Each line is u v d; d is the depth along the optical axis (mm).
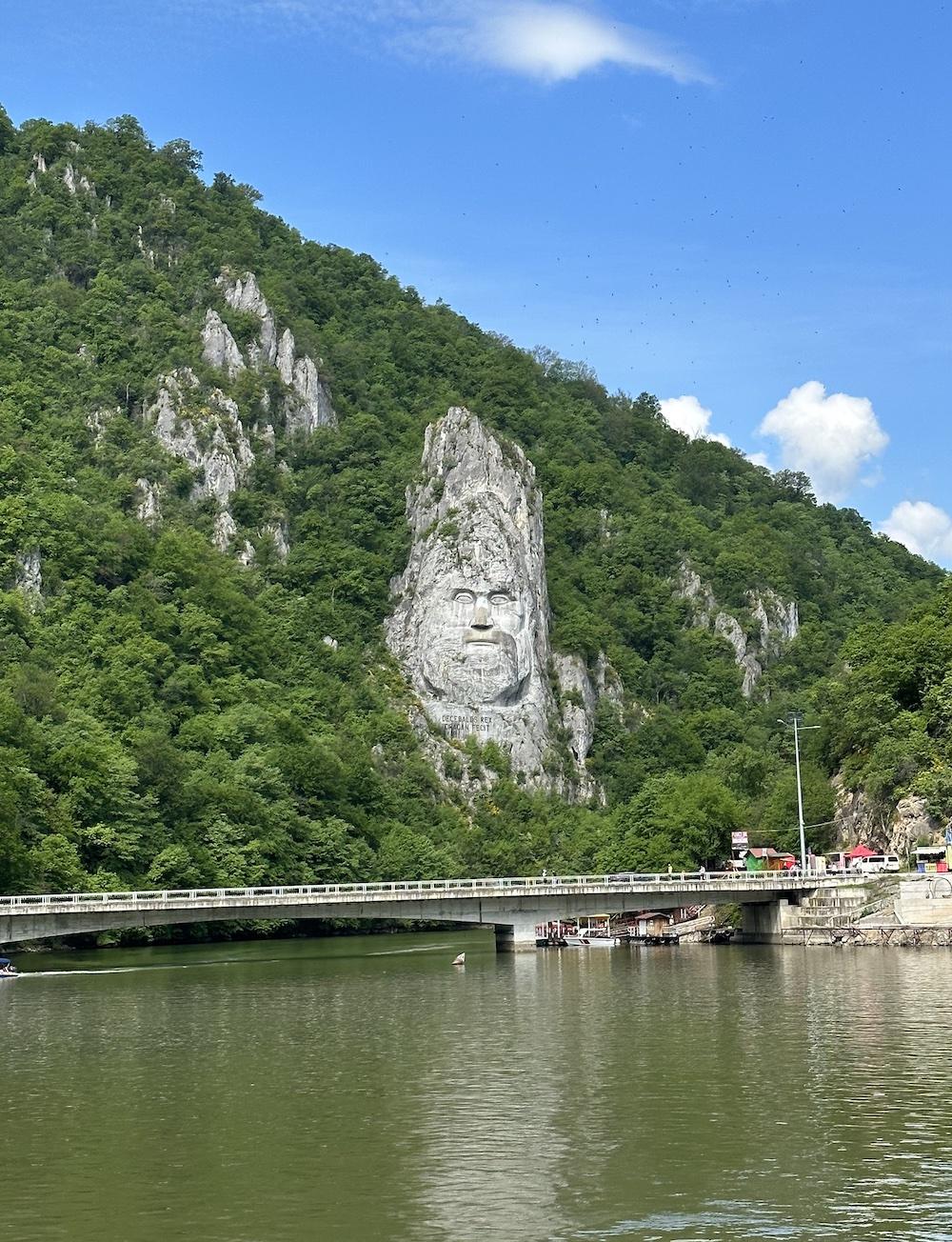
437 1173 57719
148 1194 55500
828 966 134250
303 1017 102812
